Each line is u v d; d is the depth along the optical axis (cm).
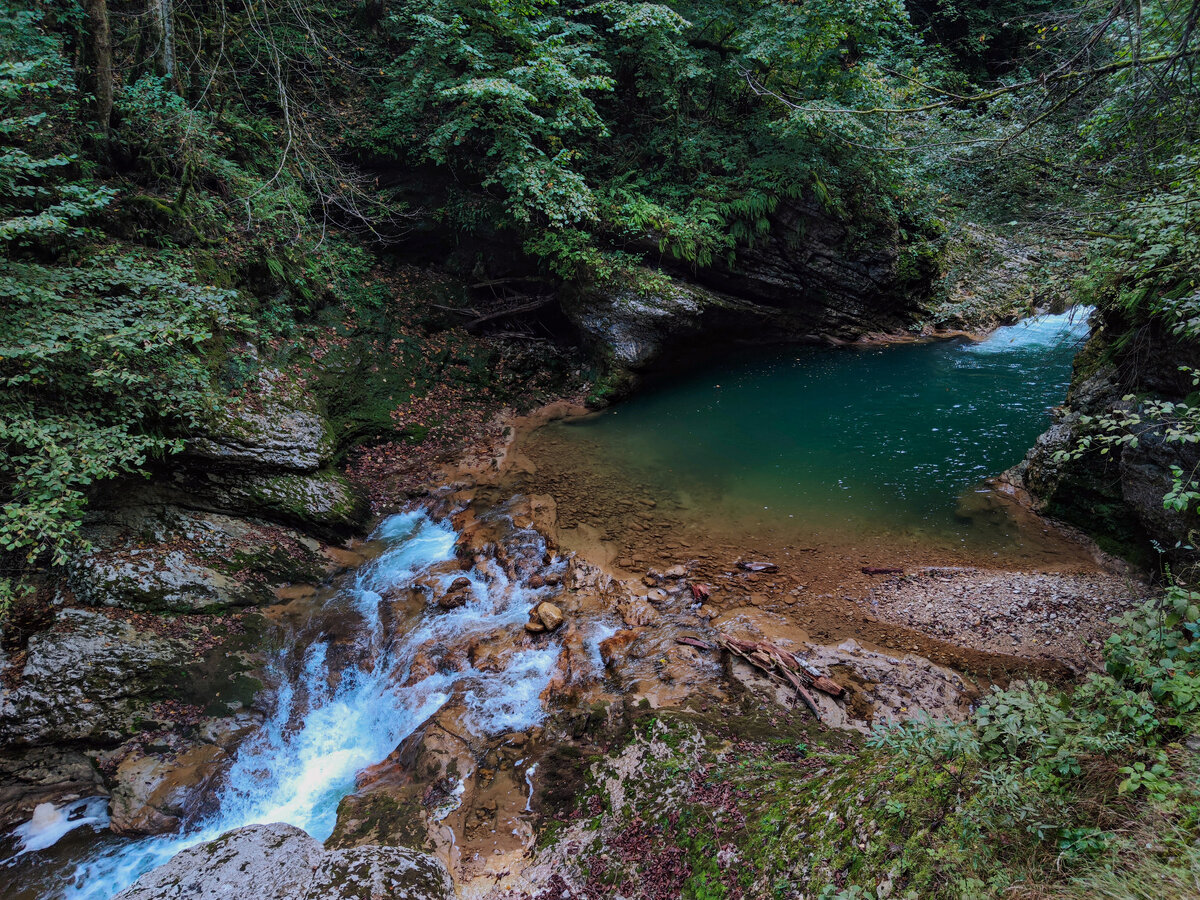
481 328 1285
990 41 1794
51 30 834
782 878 322
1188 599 317
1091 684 317
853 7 1066
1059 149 697
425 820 469
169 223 834
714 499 895
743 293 1356
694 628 634
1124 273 627
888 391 1208
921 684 541
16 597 604
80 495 535
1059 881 241
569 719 540
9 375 566
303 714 619
